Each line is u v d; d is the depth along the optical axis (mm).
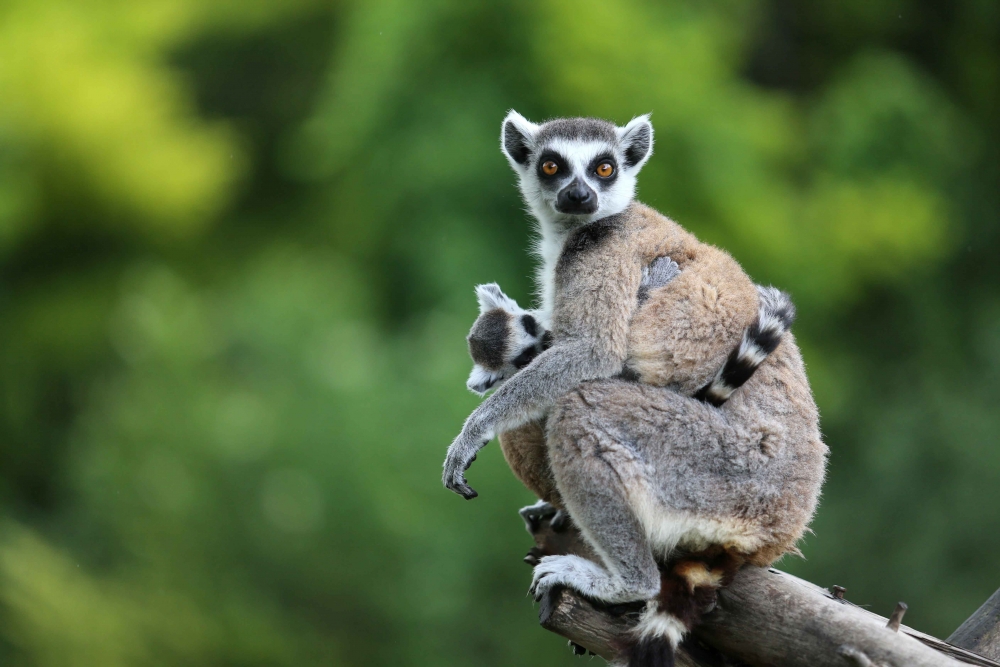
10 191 24828
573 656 14289
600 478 6102
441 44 19984
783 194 21688
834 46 27828
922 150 23000
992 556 15742
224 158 27500
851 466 18578
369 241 21062
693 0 23609
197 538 15484
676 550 6207
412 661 14336
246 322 17672
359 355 16781
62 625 15539
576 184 7633
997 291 23719
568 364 6566
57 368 25078
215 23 30469
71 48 25297
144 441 16156
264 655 14969
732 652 6023
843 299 21938
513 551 14305
